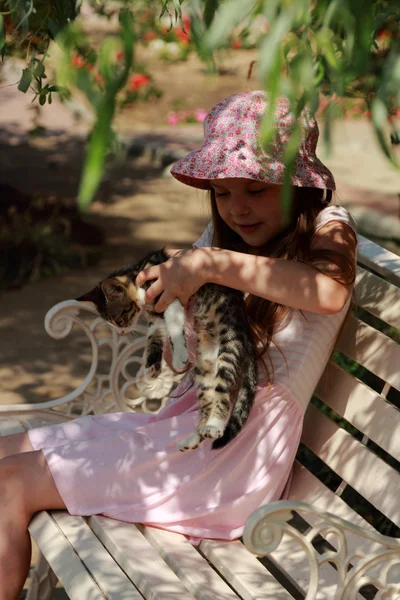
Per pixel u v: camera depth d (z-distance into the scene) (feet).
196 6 4.23
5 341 18.54
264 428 8.31
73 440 8.97
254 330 8.61
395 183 28.37
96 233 25.08
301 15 3.61
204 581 7.40
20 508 7.98
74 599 7.07
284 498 8.81
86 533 7.84
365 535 6.66
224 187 8.58
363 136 33.40
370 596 10.67
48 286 21.65
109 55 3.35
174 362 9.02
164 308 8.60
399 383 8.24
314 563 6.53
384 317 8.70
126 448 8.32
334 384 9.01
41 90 8.38
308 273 7.86
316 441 9.08
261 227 8.59
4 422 10.32
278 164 7.95
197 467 8.26
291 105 4.02
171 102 38.55
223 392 8.39
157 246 24.40
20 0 6.31
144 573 7.33
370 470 8.31
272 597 7.27
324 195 9.27
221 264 8.14
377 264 9.47
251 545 6.34
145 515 8.14
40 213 26.25
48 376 16.99
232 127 8.36
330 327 8.51
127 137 33.86
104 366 17.53
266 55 3.55
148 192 29.22
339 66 4.09
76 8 7.16
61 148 34.01
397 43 3.98
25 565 7.93
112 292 10.35
